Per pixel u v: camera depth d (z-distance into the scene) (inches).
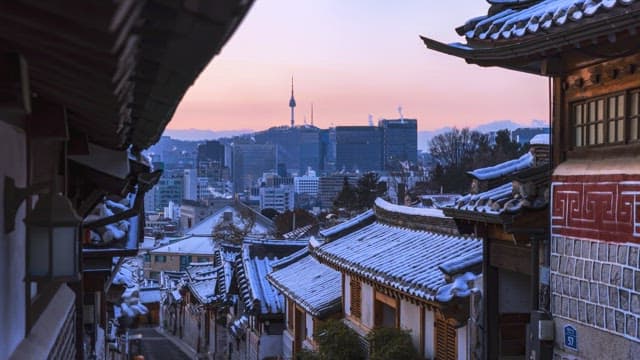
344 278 861.2
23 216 217.2
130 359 1567.4
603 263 332.8
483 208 416.2
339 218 2143.2
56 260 213.3
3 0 92.2
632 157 318.7
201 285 2148.1
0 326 179.2
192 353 2218.3
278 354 1229.1
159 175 486.0
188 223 5167.3
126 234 590.2
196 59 125.0
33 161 255.1
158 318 3157.0
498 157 2060.8
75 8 83.8
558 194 370.3
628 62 318.7
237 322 1523.1
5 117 185.8
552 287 373.1
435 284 546.6
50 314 275.0
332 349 751.1
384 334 644.7
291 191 6697.8
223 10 100.7
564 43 316.2
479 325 469.1
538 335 372.8
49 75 144.6
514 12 371.2
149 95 165.6
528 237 394.3
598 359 336.8
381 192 2332.7
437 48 380.2
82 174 439.8
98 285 576.4
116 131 223.6
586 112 356.2
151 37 113.2
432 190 2148.1
